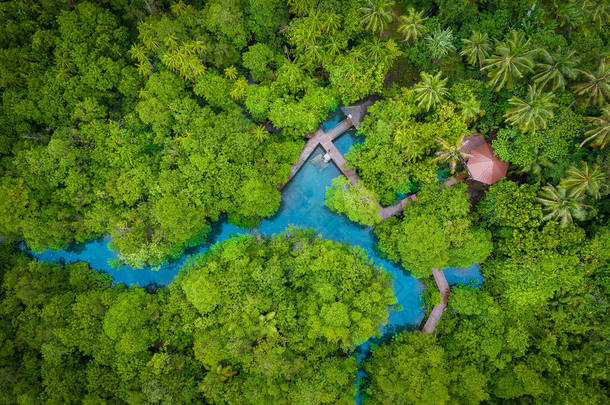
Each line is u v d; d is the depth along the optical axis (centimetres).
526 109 3503
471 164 4003
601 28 3975
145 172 3969
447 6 3947
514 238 3706
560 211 3516
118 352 3759
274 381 3688
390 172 3953
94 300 3850
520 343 3731
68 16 3909
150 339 3859
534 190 3725
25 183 3891
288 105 3947
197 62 3888
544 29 3881
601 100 3497
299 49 4016
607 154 3538
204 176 4006
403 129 3859
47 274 4069
